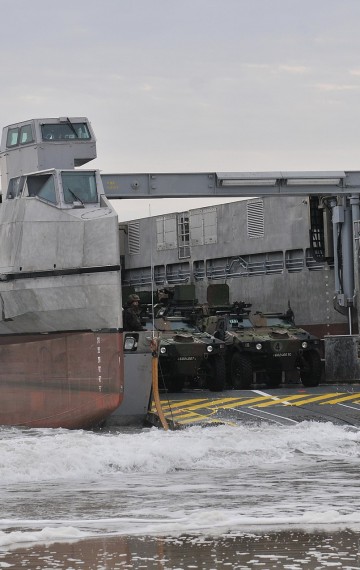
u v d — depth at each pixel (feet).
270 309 201.77
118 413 136.98
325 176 162.71
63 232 136.87
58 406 139.13
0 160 155.94
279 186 161.48
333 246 187.32
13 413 145.28
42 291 138.51
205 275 216.33
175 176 155.84
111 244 133.28
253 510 73.92
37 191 141.90
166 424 129.08
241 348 174.40
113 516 71.82
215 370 168.25
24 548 60.08
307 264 194.49
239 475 95.81
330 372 176.14
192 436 116.26
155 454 103.50
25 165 150.20
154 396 133.69
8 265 143.74
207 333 177.58
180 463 103.40
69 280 135.64
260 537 62.95
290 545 60.39
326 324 190.70
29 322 142.51
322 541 61.46
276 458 108.68
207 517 69.62
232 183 158.51
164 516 71.67
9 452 98.68
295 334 178.60
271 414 136.87
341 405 144.56
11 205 145.89
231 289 210.38
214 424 128.06
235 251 208.95
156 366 133.49
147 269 232.32
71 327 138.00
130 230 234.99
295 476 94.68
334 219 182.70
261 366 178.19
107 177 152.25
